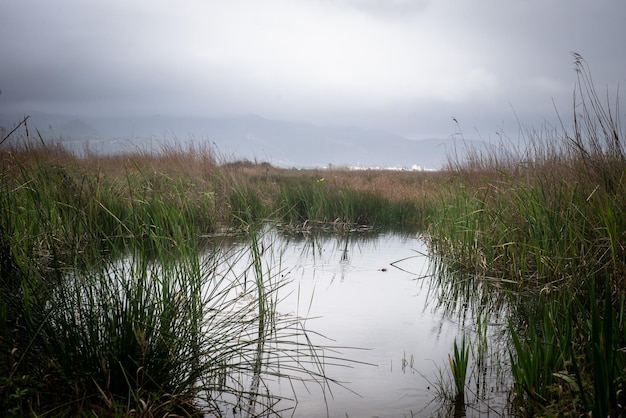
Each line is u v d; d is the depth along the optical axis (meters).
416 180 23.28
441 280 7.89
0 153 6.05
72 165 12.29
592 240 5.51
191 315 4.13
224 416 3.67
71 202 5.39
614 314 3.56
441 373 4.46
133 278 4.03
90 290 3.85
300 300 6.71
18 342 3.55
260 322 4.94
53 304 3.73
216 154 15.95
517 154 9.06
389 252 10.41
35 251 4.86
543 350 3.91
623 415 3.11
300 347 5.01
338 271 8.48
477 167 10.34
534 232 6.70
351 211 14.86
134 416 3.30
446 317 6.09
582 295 5.06
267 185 17.28
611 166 5.70
